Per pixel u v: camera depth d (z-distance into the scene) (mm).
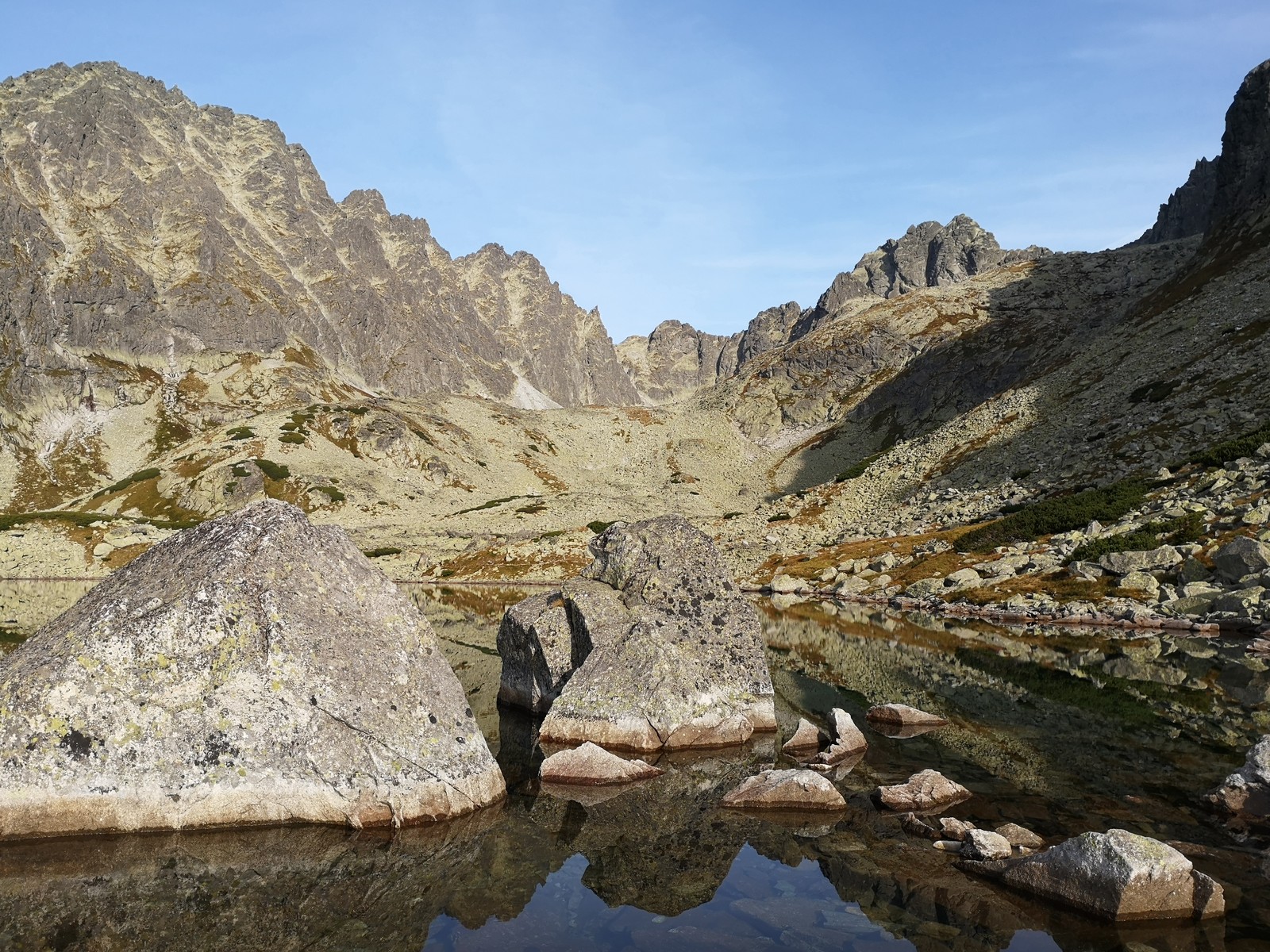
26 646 12352
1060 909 9625
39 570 92500
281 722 12148
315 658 12516
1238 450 55469
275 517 13555
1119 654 30031
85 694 11586
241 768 11938
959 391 178000
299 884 10094
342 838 11742
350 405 180750
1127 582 43344
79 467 183625
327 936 8656
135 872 10297
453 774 13086
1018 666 27734
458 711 13828
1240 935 8828
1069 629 37969
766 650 32312
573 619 20953
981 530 60750
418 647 13812
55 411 198875
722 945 8641
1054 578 47844
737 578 70062
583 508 130500
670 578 20812
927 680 25297
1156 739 17594
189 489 136125
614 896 9953
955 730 18703
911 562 60438
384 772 12391
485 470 179750
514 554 94562
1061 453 78812
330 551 13797
